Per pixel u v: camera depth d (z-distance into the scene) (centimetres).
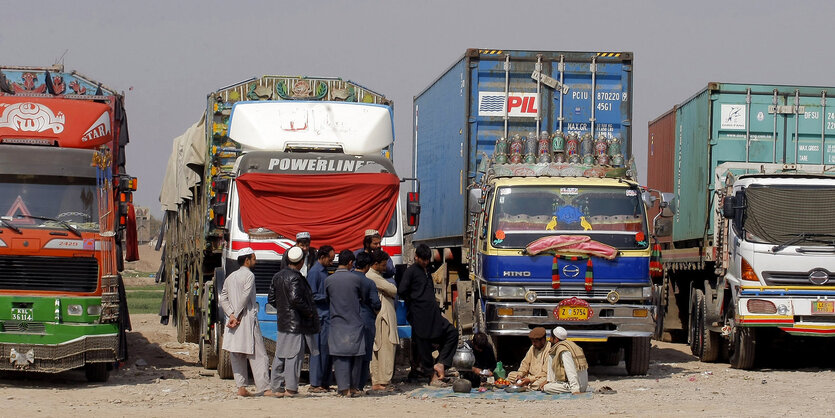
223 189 1627
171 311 2686
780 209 1761
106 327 1516
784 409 1255
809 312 1733
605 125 1931
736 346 1802
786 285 1745
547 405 1295
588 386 1521
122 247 1650
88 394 1415
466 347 1466
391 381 1576
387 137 1756
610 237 1628
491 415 1198
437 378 1502
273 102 1738
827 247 1742
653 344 2411
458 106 2012
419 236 2531
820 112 2064
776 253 1741
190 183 2050
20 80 1847
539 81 1920
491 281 1619
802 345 2045
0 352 1472
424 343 1516
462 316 1858
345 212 1578
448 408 1262
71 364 1488
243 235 1555
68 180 1549
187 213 2228
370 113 1755
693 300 2103
